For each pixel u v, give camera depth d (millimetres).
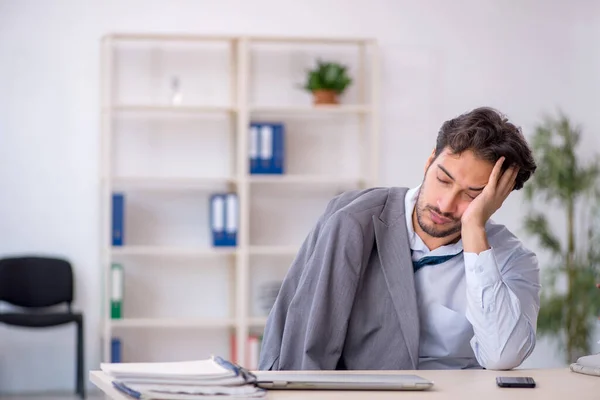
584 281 6215
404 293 2393
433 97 6434
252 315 6273
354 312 2400
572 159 6219
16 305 5844
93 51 6113
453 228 2389
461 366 2510
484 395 1790
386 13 6398
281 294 2537
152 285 6195
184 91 6215
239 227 5973
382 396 1748
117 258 6156
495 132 2295
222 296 6266
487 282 2270
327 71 6051
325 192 6363
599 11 6578
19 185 6043
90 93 6113
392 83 6402
